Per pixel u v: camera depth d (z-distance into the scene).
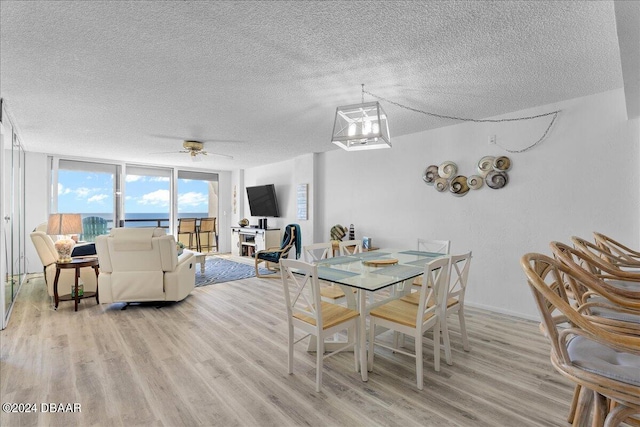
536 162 3.27
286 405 1.88
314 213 5.76
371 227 4.87
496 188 3.53
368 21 1.81
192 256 4.19
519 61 2.29
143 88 2.78
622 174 2.79
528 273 0.95
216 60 2.27
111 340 2.78
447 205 3.98
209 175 8.21
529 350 2.59
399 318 2.18
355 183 5.11
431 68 2.39
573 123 3.04
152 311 3.59
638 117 2.70
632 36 1.56
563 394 1.97
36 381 2.11
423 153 4.21
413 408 1.85
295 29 1.89
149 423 1.71
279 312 3.56
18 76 2.53
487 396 1.96
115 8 1.70
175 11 1.72
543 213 3.23
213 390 2.03
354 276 2.28
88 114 3.48
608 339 0.81
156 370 2.27
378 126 2.45
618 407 0.88
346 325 2.21
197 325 3.15
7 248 3.67
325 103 3.14
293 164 6.60
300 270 2.28
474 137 3.72
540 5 1.67
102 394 1.97
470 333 2.95
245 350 2.60
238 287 4.69
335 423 1.72
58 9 1.70
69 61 2.29
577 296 1.36
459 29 1.89
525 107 3.28
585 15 1.75
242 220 7.61
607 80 2.62
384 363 2.42
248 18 1.78
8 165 3.75
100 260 3.58
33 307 3.71
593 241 2.93
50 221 3.66
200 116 3.57
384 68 2.39
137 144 5.02
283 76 2.53
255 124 3.89
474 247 3.73
